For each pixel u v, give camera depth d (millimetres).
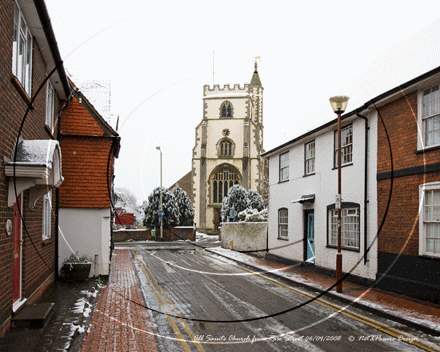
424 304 7691
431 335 5949
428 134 8398
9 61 5465
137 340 5500
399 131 9141
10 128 5598
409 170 8734
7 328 5391
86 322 6363
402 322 6598
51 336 5250
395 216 9125
